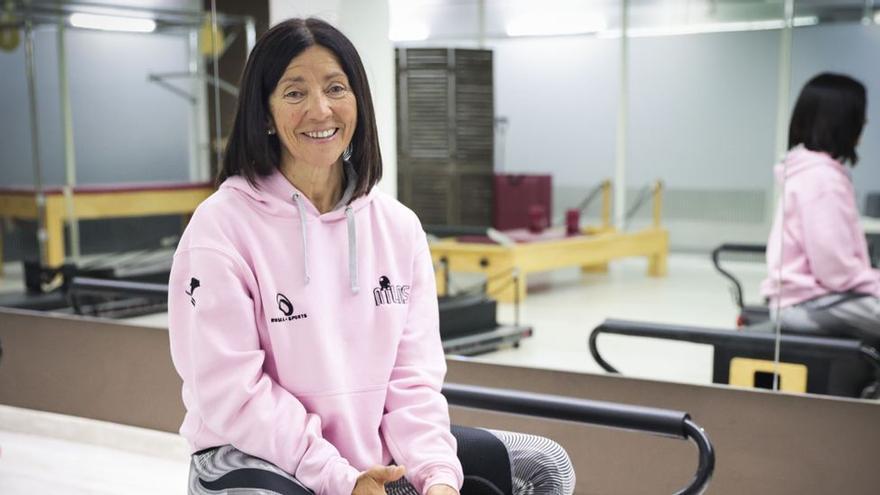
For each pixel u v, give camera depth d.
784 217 2.12
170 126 2.71
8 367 3.04
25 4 2.79
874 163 2.01
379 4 2.38
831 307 2.05
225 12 2.59
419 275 1.48
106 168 2.80
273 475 1.23
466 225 2.43
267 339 1.33
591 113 2.45
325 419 1.33
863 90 2.01
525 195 2.46
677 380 2.19
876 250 2.01
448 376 2.46
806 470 2.05
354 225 1.40
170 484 2.52
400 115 2.41
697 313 2.20
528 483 1.42
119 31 2.72
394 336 1.41
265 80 1.35
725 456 2.13
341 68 1.37
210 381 1.26
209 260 1.28
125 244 2.80
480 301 2.41
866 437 1.99
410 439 1.36
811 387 2.06
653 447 2.15
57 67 2.82
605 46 2.41
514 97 2.50
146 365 2.79
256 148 1.36
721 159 2.21
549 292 2.36
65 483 2.52
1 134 2.90
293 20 1.36
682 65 2.30
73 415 2.94
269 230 1.35
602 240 2.36
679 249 2.26
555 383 2.33
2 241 2.96
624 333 2.27
